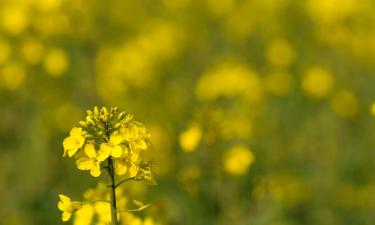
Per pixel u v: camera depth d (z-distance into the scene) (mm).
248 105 10438
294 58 12781
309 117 11016
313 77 11445
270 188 7379
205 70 13406
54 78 10094
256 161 7441
